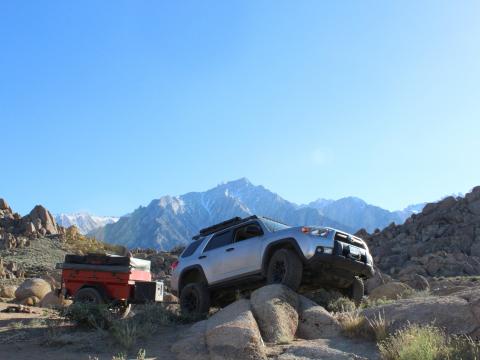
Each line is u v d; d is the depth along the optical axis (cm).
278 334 900
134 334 1013
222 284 1205
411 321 859
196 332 940
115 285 1491
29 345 1007
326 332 939
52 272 3659
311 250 1036
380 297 1501
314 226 1095
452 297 900
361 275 1120
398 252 4328
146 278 1598
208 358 827
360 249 1095
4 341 1054
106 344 977
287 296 984
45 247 4950
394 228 4953
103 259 1530
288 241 1077
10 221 5638
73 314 1143
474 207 4578
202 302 1226
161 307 1267
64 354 918
